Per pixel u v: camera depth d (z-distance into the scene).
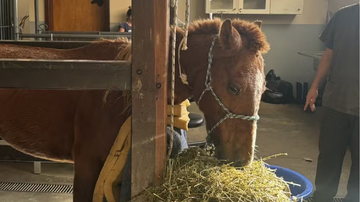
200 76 1.40
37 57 1.85
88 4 7.11
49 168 3.42
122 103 1.53
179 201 1.15
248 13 6.68
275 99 6.46
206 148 1.43
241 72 1.30
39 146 1.89
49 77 1.15
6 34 4.16
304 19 6.93
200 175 1.20
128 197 1.33
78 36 3.54
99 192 1.46
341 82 2.34
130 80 1.15
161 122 1.17
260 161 1.37
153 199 1.17
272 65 7.09
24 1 6.82
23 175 3.25
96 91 1.63
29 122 1.84
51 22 7.07
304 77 7.07
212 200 1.15
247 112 1.30
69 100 1.74
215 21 1.46
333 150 2.44
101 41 1.87
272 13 6.68
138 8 1.12
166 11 1.12
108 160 1.43
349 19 2.29
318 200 2.53
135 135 1.18
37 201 2.79
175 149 1.38
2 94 1.89
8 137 1.97
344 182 3.23
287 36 6.98
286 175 2.13
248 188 1.18
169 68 1.43
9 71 1.14
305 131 4.86
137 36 1.13
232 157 1.31
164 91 1.16
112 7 6.91
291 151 4.09
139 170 1.20
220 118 1.33
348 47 2.30
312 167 3.62
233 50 1.31
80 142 1.68
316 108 6.07
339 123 2.39
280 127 5.02
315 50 7.01
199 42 1.42
